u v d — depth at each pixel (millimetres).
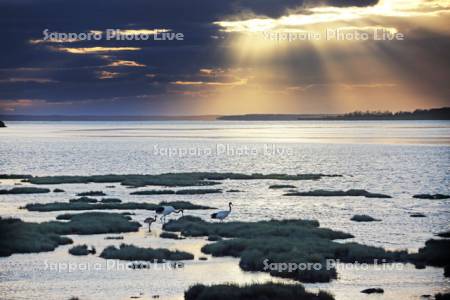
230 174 111750
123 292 38469
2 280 40969
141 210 70375
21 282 40625
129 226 58094
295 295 36562
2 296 37625
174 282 40812
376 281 41031
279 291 36719
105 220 59750
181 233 55469
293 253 45219
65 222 59062
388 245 51250
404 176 113000
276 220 61125
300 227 56062
